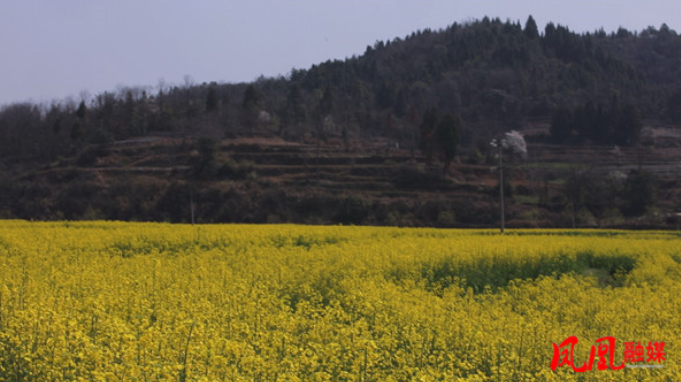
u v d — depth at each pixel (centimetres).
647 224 5931
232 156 8062
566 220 6097
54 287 1086
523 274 1955
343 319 1026
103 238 2214
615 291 1488
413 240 2541
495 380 789
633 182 6950
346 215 6144
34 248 1817
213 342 709
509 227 5981
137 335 768
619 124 10444
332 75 15475
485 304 1255
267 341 809
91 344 673
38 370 671
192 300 1046
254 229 2961
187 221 6025
